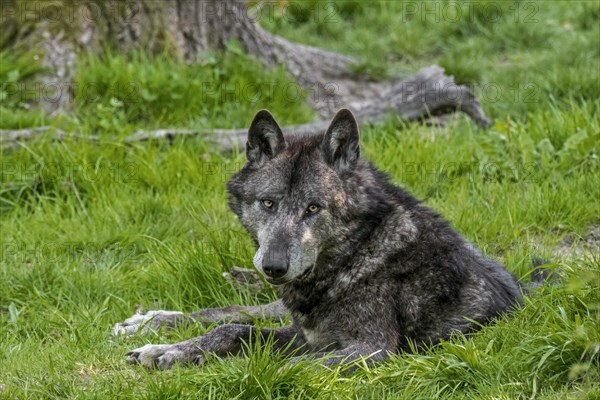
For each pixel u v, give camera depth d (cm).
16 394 768
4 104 1457
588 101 1492
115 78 1470
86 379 816
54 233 1174
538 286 908
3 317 1002
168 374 789
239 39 1705
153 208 1219
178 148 1351
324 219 834
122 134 1346
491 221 1123
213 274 1047
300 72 1772
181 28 1631
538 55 1855
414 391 739
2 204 1264
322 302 858
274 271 802
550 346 732
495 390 718
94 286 1056
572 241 1115
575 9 2033
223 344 845
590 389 691
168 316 968
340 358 797
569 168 1245
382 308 837
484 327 813
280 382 746
